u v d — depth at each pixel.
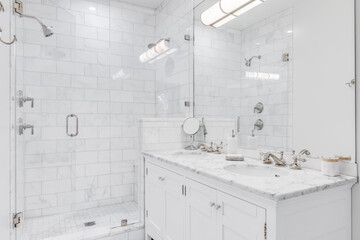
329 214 1.14
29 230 2.26
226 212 1.22
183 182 1.60
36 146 2.50
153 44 3.37
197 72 2.52
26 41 2.45
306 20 1.43
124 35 3.20
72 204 2.76
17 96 1.86
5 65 1.42
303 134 1.44
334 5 1.29
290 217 1.00
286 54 1.55
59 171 2.67
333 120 1.30
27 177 2.48
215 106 2.26
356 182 1.20
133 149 3.22
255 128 1.80
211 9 2.18
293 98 1.51
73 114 2.78
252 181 1.13
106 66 3.07
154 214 2.06
